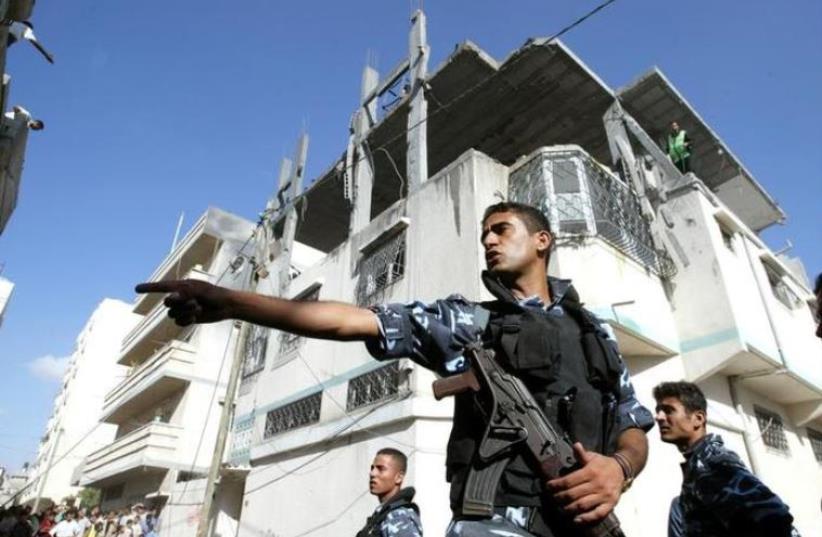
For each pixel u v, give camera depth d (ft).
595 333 4.94
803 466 38.22
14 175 22.31
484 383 4.29
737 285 33.40
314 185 55.31
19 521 41.24
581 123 45.91
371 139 49.60
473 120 46.14
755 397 36.81
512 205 5.77
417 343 4.77
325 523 34.96
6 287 59.93
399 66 47.93
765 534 8.14
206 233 75.56
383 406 33.55
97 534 62.08
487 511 3.79
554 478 3.85
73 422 126.21
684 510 9.72
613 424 4.60
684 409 10.43
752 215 56.65
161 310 75.31
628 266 31.42
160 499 61.57
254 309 4.08
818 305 8.61
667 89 41.34
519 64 39.60
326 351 43.37
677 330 32.71
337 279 46.24
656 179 37.88
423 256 36.11
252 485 45.85
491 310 5.00
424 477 28.96
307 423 42.24
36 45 18.66
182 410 65.10
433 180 38.17
